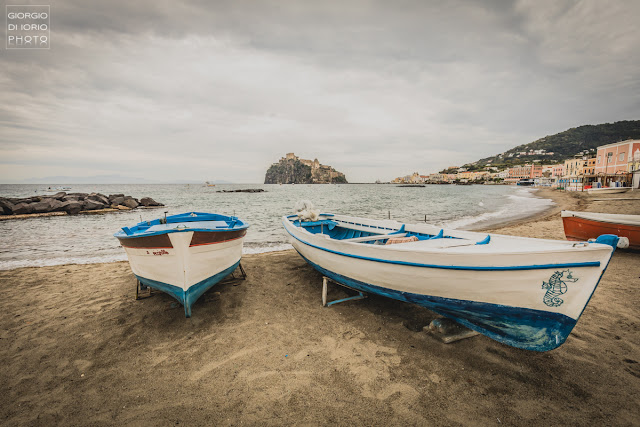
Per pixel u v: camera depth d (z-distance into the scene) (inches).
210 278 200.7
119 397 118.8
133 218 840.9
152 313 192.4
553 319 125.3
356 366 135.7
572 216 347.3
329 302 202.1
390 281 166.2
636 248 306.2
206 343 156.9
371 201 1469.0
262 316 186.9
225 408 112.1
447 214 834.8
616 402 110.9
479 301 137.9
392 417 106.9
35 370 136.4
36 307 203.3
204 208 1168.2
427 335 161.2
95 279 262.4
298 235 247.9
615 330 159.0
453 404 112.2
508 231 490.9
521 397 114.7
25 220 789.2
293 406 112.7
